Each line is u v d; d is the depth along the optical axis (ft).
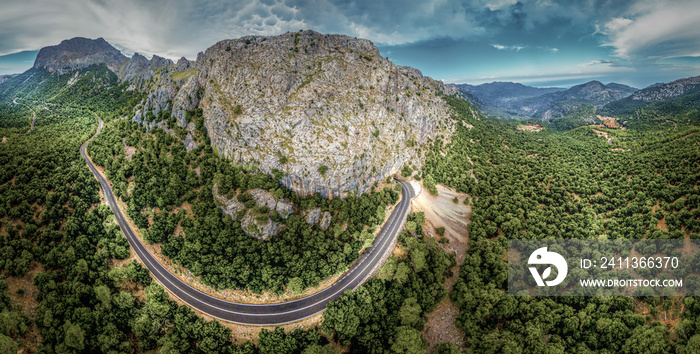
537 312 413.39
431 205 631.15
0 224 441.68
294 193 551.59
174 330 398.01
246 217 496.23
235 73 654.12
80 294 401.90
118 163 593.01
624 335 372.38
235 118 589.32
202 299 438.81
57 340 366.22
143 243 497.87
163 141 608.19
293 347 384.06
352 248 507.71
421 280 463.42
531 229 535.19
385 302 443.32
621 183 605.73
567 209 583.58
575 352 372.17
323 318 421.59
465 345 418.92
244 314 426.10
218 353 374.02
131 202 523.70
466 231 575.38
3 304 371.15
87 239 460.55
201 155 598.75
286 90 636.48
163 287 445.37
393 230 568.00
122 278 426.51
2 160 560.20
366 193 613.52
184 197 525.75
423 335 433.89
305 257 477.77
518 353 369.09
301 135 578.66
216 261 454.81
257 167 554.05
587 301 422.82
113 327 382.42
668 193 518.78
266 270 447.42
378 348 391.24
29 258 410.93
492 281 463.83
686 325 358.43
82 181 553.64
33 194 483.10
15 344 343.67
